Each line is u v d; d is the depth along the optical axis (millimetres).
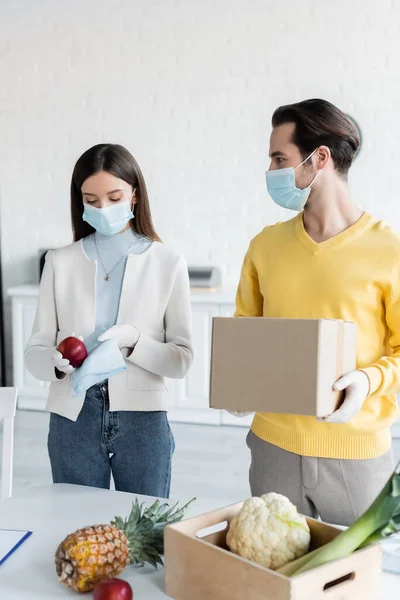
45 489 1532
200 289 4422
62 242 4945
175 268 1806
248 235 4602
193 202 4660
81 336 1713
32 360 1733
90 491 1516
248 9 4406
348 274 1459
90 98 4762
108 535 1062
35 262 4984
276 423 1534
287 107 1484
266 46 4410
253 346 1168
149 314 1783
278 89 4426
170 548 1054
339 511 1501
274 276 1554
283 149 1478
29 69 4844
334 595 946
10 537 1269
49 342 1801
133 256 1797
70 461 1741
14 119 4914
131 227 1856
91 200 1743
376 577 1001
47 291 1822
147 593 1071
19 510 1405
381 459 1499
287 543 997
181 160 4648
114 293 1795
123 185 1738
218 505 1486
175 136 4641
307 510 1536
